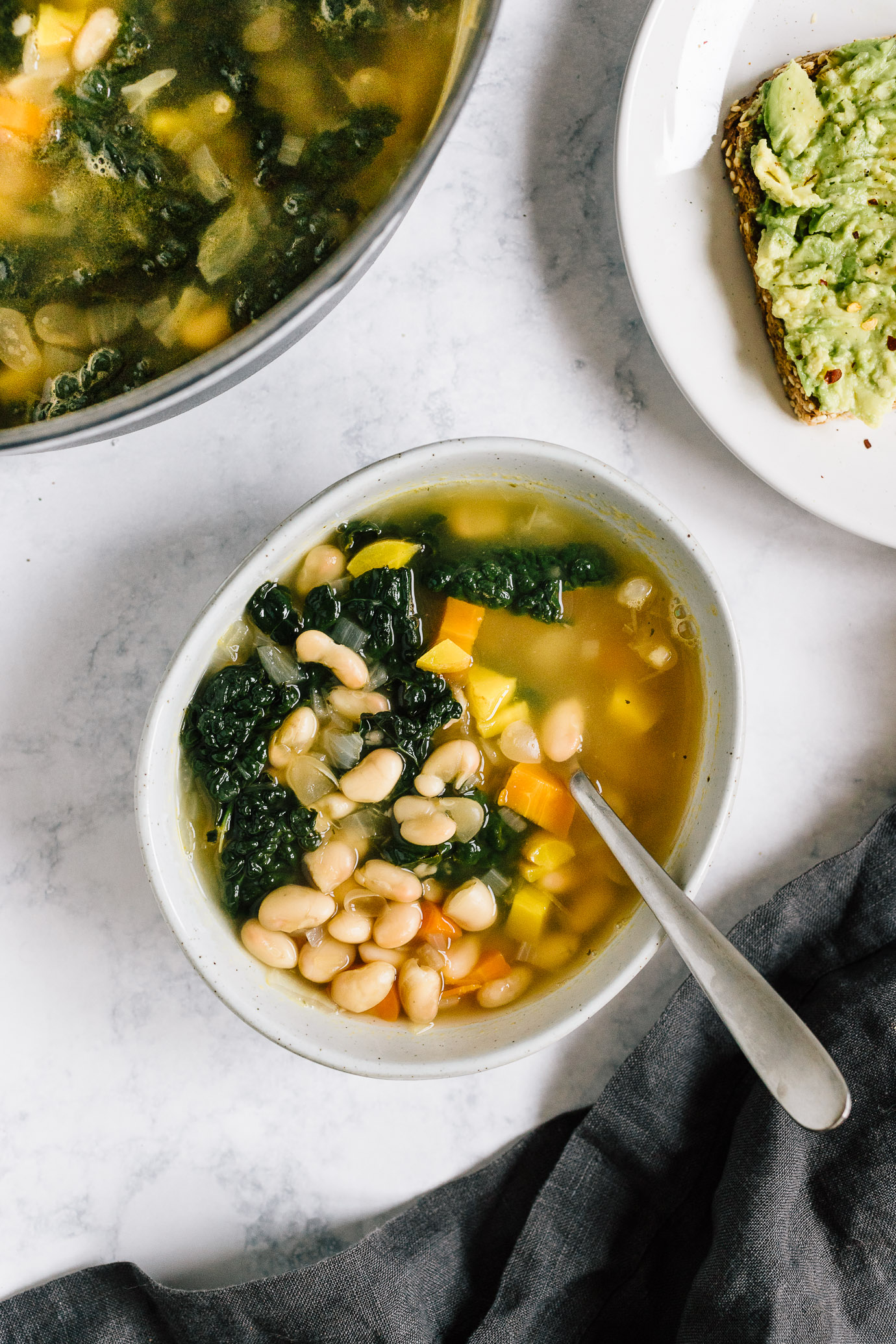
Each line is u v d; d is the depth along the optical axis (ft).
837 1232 1.98
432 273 2.04
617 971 1.88
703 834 1.90
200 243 1.87
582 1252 2.01
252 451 2.04
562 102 2.04
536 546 1.95
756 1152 1.98
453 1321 2.01
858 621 2.09
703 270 2.00
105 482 2.03
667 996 2.08
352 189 1.86
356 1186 2.06
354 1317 1.97
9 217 1.86
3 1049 2.04
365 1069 1.86
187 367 1.81
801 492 1.99
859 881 2.04
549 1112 2.07
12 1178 2.03
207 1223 2.05
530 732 1.94
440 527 1.94
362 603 1.91
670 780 1.95
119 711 2.04
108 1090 2.04
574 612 1.95
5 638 2.03
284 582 1.91
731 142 1.98
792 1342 1.93
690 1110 2.02
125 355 1.89
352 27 1.85
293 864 1.91
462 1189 2.03
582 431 2.06
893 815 2.04
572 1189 2.01
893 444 2.00
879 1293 1.97
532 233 2.05
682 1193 2.03
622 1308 2.02
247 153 1.86
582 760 1.96
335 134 1.86
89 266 1.87
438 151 1.79
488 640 1.95
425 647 1.94
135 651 2.04
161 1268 2.04
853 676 2.09
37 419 1.90
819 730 2.09
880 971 2.02
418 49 1.85
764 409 2.00
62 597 2.04
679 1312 2.01
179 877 1.86
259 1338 1.98
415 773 1.92
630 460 2.07
